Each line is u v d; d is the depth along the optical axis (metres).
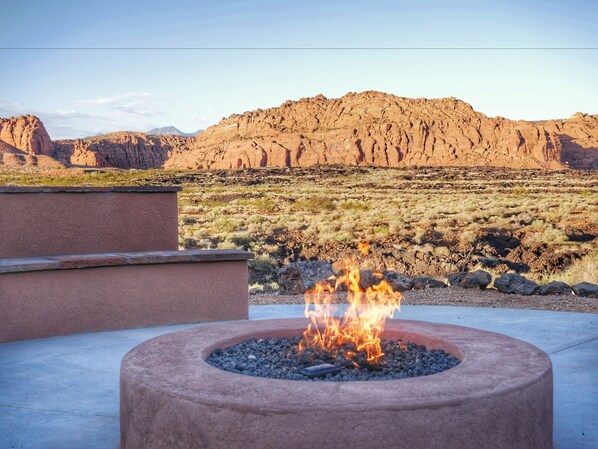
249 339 4.76
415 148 132.88
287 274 10.62
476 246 22.72
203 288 7.57
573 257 19.52
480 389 3.17
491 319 7.55
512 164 125.25
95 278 7.00
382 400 2.99
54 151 180.62
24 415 4.38
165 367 3.66
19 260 7.00
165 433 3.18
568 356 5.86
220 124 174.12
